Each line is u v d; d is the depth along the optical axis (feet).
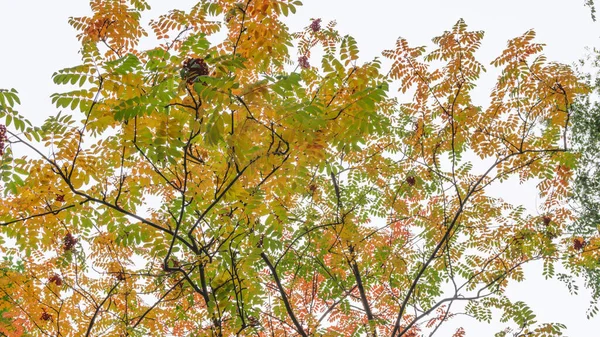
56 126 10.62
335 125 10.25
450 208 22.67
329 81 11.02
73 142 10.84
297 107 9.08
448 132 20.72
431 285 23.81
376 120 10.27
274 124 9.82
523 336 19.84
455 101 19.57
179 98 9.75
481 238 22.59
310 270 21.72
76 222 12.88
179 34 12.73
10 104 9.74
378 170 21.93
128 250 17.44
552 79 18.03
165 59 9.73
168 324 18.84
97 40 12.56
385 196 22.98
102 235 16.65
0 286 16.39
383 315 24.71
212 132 8.81
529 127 19.57
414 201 23.20
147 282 18.29
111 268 17.53
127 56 9.13
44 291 17.01
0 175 10.86
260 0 11.12
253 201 12.73
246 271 13.94
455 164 21.70
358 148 10.48
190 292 17.89
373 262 23.17
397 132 21.62
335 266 22.72
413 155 22.15
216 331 14.15
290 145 10.37
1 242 12.65
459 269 22.57
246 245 14.56
